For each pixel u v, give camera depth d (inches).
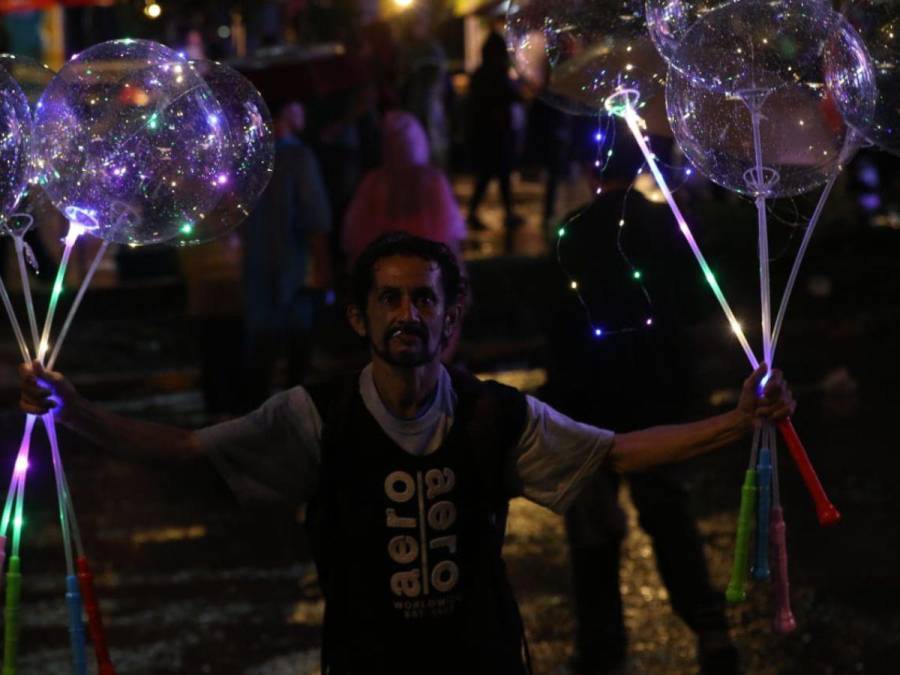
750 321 449.1
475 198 598.5
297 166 341.7
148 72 129.0
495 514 129.9
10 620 128.1
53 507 311.9
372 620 126.4
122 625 241.9
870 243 548.4
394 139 320.8
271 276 345.1
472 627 127.0
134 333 471.2
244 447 128.1
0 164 131.8
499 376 428.5
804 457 129.5
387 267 125.3
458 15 775.1
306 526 130.1
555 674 216.7
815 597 244.4
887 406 373.7
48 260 508.1
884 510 290.2
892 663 217.2
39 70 139.3
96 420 127.0
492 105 586.6
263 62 454.0
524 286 486.6
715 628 207.0
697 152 134.3
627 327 198.4
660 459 130.6
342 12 645.9
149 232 131.8
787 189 132.9
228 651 229.9
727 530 280.7
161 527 295.7
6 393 402.6
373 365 128.3
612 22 148.8
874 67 129.6
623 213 185.6
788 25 127.6
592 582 213.9
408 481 126.2
